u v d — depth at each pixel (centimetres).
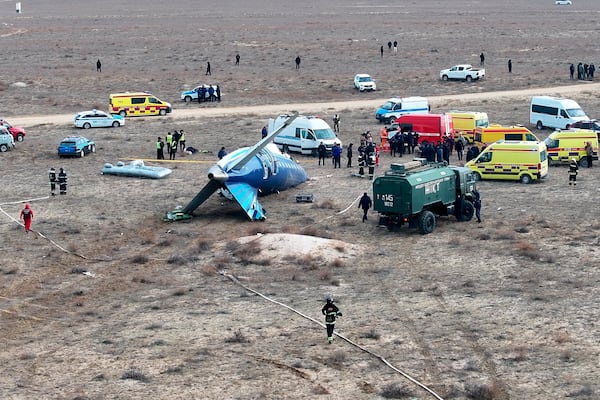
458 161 14925
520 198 12225
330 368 6656
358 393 6231
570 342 7031
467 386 6197
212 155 15875
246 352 7000
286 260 9594
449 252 9775
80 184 13588
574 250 9681
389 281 8831
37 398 6234
